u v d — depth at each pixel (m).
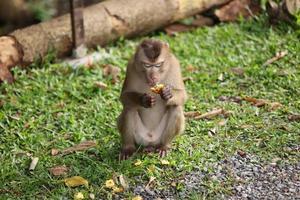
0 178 8.73
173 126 8.93
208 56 12.14
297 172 8.52
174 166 8.76
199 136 9.55
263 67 11.48
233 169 8.67
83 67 11.77
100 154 9.19
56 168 8.83
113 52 12.40
